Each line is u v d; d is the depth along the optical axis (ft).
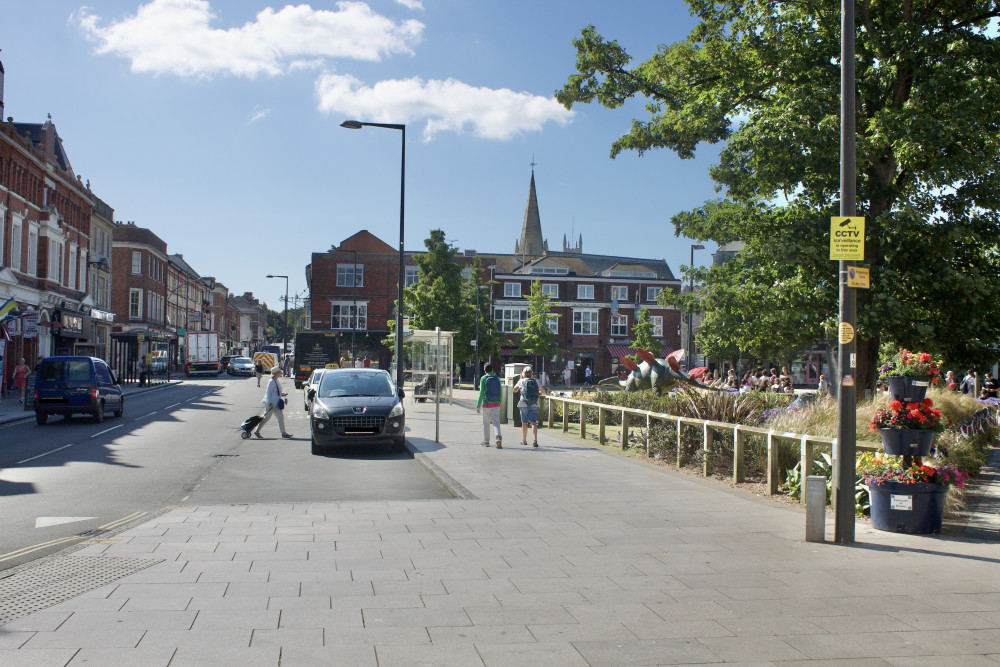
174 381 173.88
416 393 103.60
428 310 166.61
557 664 13.53
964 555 22.12
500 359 216.13
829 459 30.63
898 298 48.24
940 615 16.51
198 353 202.08
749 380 101.50
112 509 29.81
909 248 48.49
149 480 37.81
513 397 69.46
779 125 46.19
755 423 41.24
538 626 15.60
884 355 56.13
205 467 42.88
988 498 32.09
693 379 67.10
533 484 35.81
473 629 15.38
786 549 22.89
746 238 54.13
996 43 45.44
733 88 53.16
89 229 156.56
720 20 56.49
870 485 25.96
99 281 170.60
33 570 19.74
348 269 214.07
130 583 18.51
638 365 68.03
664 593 18.11
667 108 58.80
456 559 21.40
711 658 13.89
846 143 24.06
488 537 24.41
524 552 22.34
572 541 23.88
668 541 23.91
